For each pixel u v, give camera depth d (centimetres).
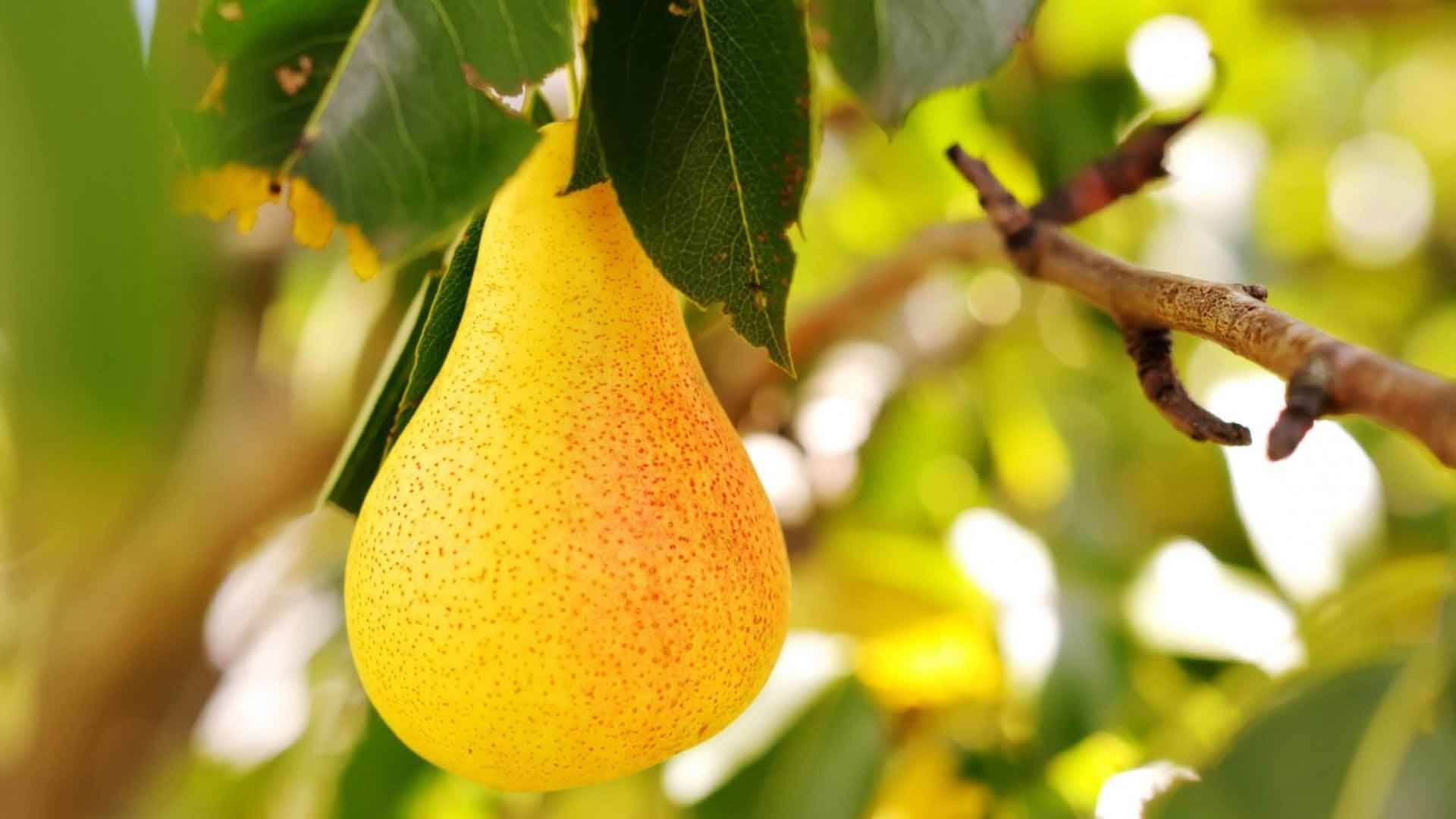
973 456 79
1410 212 122
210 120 36
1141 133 47
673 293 41
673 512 38
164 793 78
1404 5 84
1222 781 48
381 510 39
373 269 36
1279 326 34
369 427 43
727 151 38
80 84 22
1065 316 78
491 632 37
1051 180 62
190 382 30
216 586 82
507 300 40
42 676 85
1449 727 47
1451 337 112
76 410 20
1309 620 56
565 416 39
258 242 75
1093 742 63
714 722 39
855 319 70
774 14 37
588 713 38
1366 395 32
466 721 38
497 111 37
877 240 81
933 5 38
